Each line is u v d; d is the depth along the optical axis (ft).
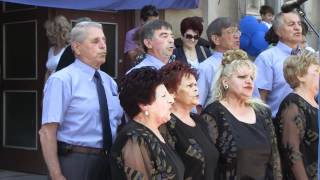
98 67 15.25
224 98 15.53
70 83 14.53
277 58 19.85
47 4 24.35
